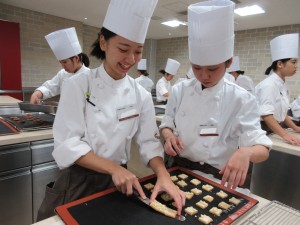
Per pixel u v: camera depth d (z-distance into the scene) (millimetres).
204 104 908
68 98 791
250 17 4031
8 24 3777
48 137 1452
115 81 831
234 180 688
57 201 836
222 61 795
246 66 5145
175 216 604
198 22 769
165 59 6824
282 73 1699
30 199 1478
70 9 4199
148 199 660
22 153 1389
